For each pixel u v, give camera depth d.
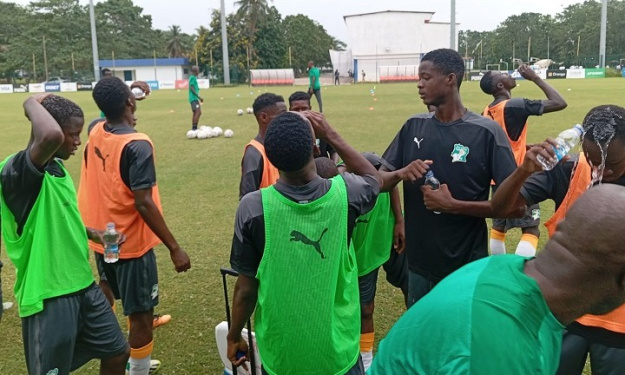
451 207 2.97
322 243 2.26
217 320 4.38
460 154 3.08
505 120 5.35
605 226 1.34
